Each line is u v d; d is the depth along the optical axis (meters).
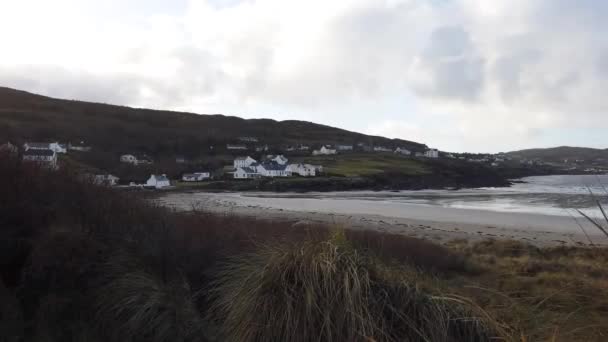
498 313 3.19
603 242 23.02
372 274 3.22
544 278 9.13
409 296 3.09
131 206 5.84
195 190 78.06
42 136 103.88
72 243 4.23
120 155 96.88
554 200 55.16
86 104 168.88
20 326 3.57
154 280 4.27
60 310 3.80
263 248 4.46
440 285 3.52
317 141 193.50
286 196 68.56
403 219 35.12
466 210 44.03
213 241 5.35
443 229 28.47
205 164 116.56
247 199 59.62
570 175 158.25
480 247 17.16
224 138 153.88
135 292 4.05
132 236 5.01
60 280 4.05
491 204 51.72
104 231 4.93
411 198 64.25
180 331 3.82
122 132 133.00
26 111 124.38
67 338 3.67
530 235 26.03
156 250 4.75
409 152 178.75
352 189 91.25
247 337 3.14
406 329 2.94
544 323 2.98
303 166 104.94
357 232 11.57
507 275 9.97
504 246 17.06
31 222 4.66
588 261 13.18
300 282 3.15
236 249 5.14
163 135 140.75
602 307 3.45
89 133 119.31
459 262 11.07
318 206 49.06
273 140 179.62
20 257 4.38
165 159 116.62
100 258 4.41
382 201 58.06
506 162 188.38
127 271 4.30
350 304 2.88
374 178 103.38
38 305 3.93
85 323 3.83
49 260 4.04
